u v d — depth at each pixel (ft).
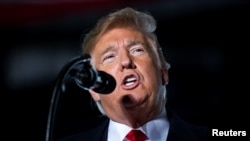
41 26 13.33
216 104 12.35
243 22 12.27
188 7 12.30
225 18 12.37
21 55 14.11
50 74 14.03
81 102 11.46
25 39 13.92
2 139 13.58
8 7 12.13
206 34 12.58
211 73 12.57
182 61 12.75
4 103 13.98
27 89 14.11
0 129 13.62
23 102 14.02
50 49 13.97
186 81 12.69
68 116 11.52
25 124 13.73
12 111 13.93
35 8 12.10
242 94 12.28
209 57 12.61
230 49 12.48
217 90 12.50
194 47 12.70
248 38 12.31
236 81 12.42
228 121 12.10
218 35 12.51
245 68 12.37
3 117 13.78
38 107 13.94
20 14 12.24
